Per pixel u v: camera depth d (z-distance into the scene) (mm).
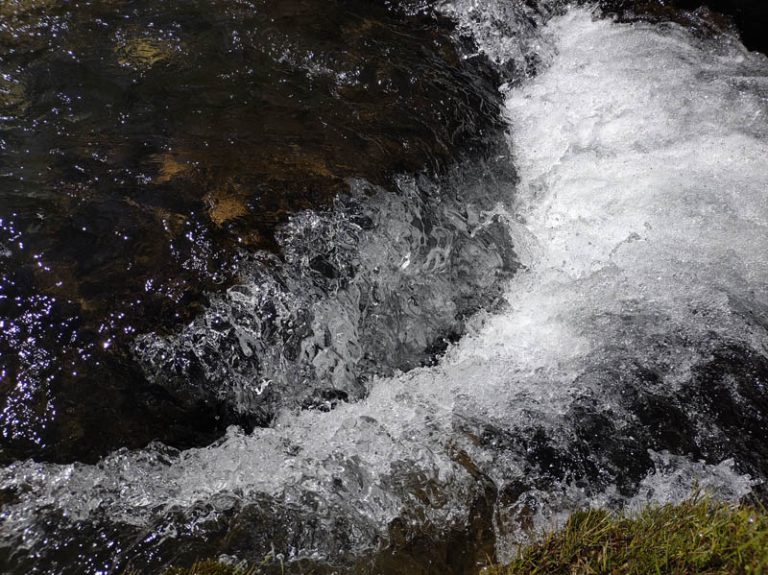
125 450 2906
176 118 4027
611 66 5617
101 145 3799
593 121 5066
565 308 4016
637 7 6293
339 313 3500
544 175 4684
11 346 2932
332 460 3141
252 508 2854
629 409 3463
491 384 3639
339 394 3496
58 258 3221
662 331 3840
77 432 2855
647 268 4191
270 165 3768
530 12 5809
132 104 4090
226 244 3354
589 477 3162
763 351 3756
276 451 3154
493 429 3367
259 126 4039
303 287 3396
